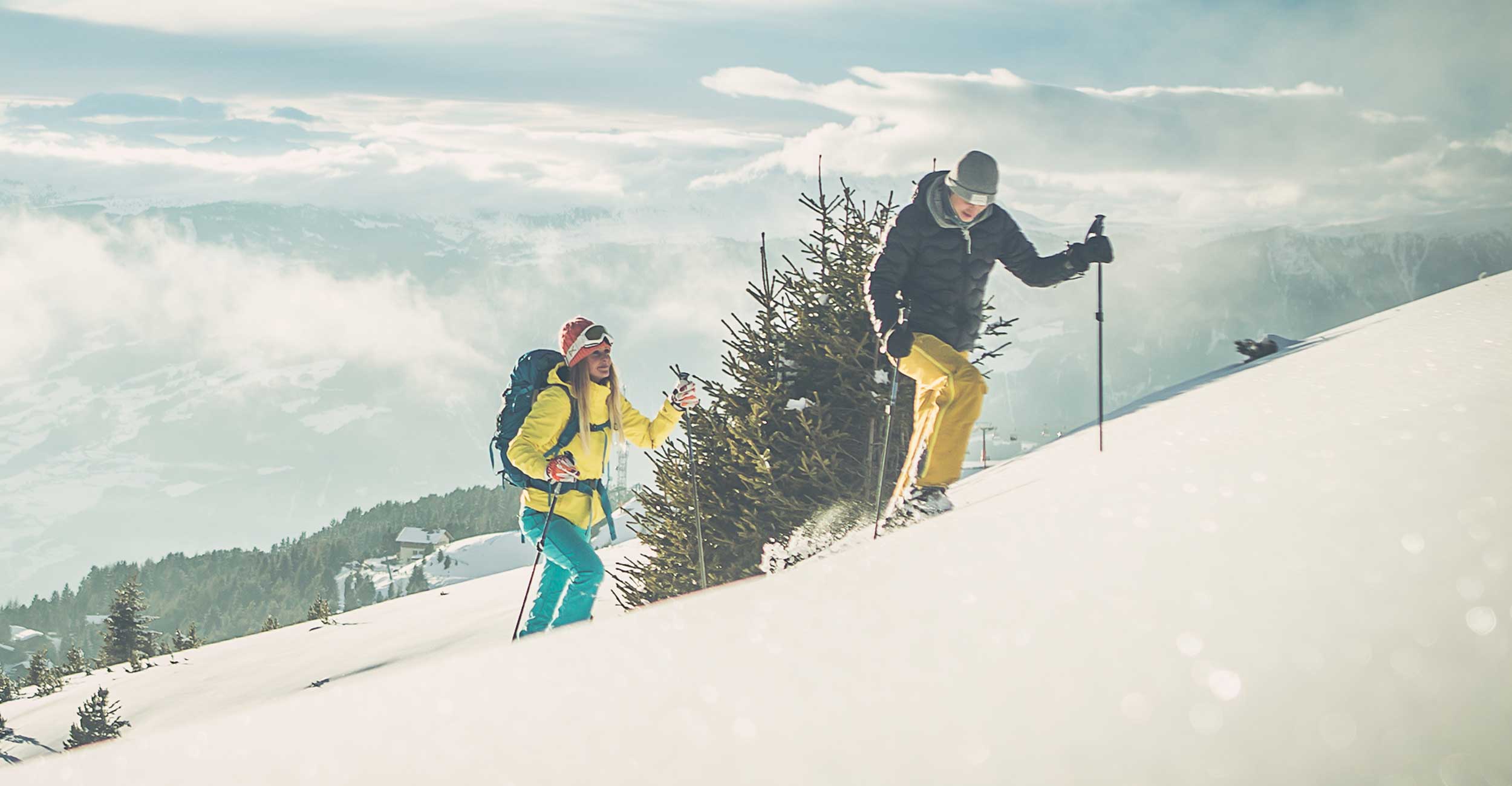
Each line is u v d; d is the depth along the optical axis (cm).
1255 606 81
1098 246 507
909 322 514
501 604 1402
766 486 732
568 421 476
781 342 770
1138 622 83
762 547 743
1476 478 99
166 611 19488
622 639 112
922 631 92
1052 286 521
